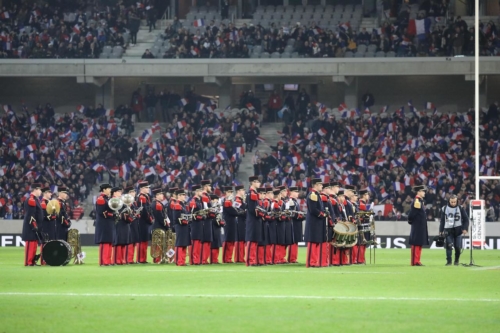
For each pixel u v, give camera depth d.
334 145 80.62
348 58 86.12
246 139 84.06
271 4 96.94
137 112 91.31
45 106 93.25
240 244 47.66
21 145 85.12
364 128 81.62
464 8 92.56
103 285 31.95
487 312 24.19
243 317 23.09
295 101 93.50
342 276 36.19
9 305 25.52
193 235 45.16
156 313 23.81
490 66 83.62
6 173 81.81
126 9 94.62
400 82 91.00
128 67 89.00
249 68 87.75
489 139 80.06
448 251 44.25
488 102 90.31
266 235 45.53
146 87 94.69
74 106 95.75
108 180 83.06
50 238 45.38
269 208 45.28
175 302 26.23
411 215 44.16
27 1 95.50
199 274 37.47
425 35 86.88
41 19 93.69
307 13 94.62
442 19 88.75
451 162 77.25
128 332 20.64
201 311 24.23
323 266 42.75
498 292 29.41
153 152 82.25
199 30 92.25
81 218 75.12
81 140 84.62
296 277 35.66
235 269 41.16
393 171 75.56
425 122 81.44
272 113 89.25
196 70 88.44
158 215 46.75
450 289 30.45
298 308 24.89
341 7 94.88
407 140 79.50
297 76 89.94
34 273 38.12
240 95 92.31
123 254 45.84
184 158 81.25
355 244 43.62
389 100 91.12
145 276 36.28
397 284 32.31
